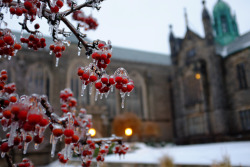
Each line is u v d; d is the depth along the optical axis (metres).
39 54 23.97
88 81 1.47
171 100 36.53
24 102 1.18
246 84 26.58
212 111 28.45
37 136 1.36
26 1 1.38
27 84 23.77
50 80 26.39
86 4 1.57
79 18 2.29
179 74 34.53
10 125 1.19
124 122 30.41
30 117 1.10
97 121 27.95
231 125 27.06
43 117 1.20
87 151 2.11
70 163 7.97
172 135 35.28
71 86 27.59
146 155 11.10
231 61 28.62
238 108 26.78
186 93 33.03
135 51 43.56
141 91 36.56
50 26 1.49
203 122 29.52
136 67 36.31
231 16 41.31
